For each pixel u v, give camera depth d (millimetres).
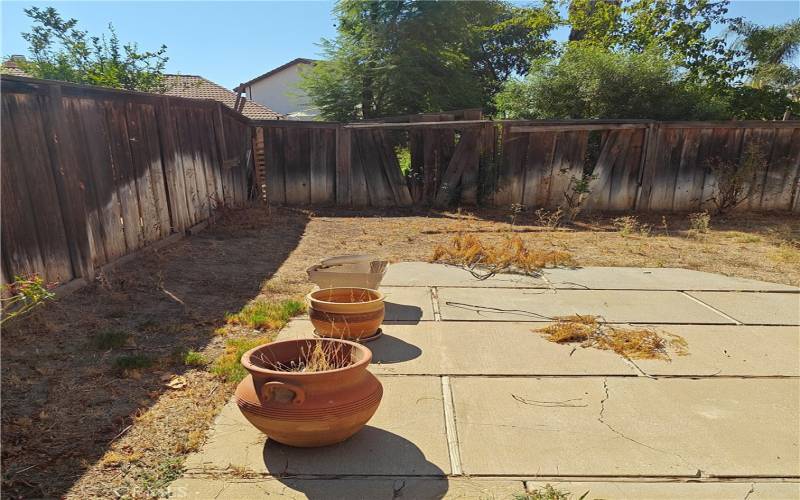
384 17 17188
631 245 7664
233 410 2930
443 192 10633
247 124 10242
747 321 4582
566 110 11633
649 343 4004
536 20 16797
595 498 2277
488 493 2297
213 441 2631
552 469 2475
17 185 3930
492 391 3246
